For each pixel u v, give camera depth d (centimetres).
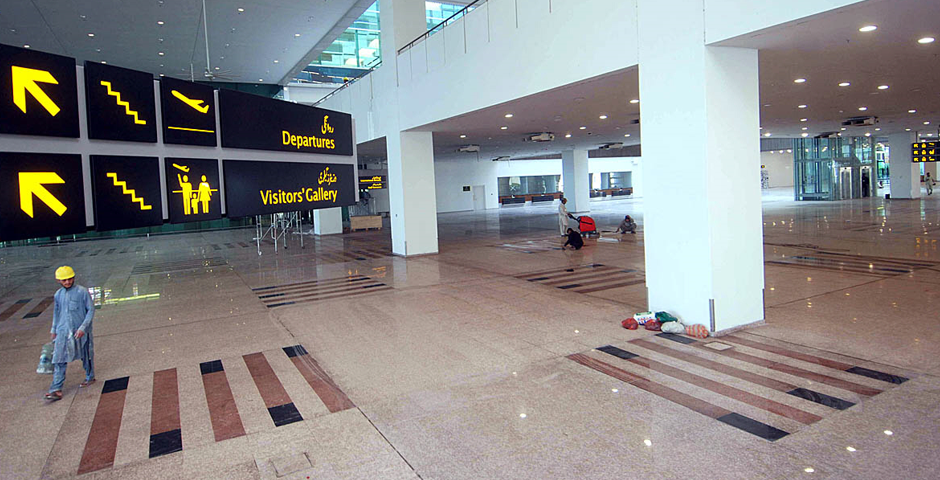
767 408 477
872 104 1627
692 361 611
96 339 823
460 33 1265
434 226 1714
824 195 3528
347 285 1223
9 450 461
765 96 1379
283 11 1766
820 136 3028
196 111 768
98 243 2806
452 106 1329
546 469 392
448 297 1034
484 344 715
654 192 781
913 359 577
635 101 1330
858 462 379
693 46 705
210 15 1762
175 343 786
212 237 2877
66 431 496
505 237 2125
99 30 1845
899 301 822
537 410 497
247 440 464
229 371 653
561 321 814
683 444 419
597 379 570
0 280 1571
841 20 652
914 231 1666
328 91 2992
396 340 755
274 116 919
